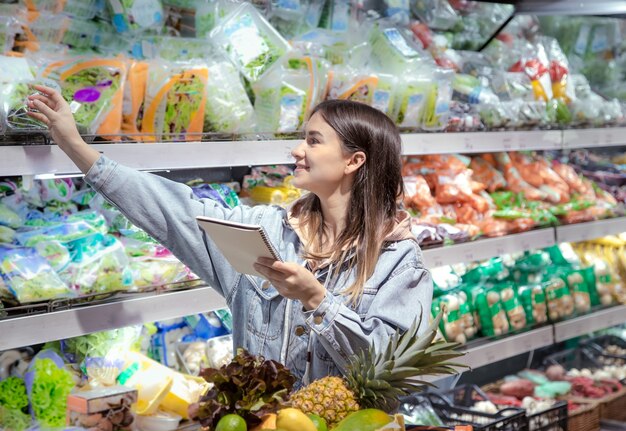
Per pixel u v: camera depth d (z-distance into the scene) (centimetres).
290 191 316
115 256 252
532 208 402
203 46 279
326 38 315
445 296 369
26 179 260
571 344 469
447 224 359
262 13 308
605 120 428
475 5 407
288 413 159
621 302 448
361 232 214
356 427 161
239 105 275
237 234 178
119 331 271
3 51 234
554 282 413
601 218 428
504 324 383
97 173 220
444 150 335
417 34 373
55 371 251
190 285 266
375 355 178
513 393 405
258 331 219
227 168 333
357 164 214
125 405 240
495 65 403
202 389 273
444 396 361
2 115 221
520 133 371
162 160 248
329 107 217
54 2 256
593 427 385
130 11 264
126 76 251
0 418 244
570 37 463
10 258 233
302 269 189
